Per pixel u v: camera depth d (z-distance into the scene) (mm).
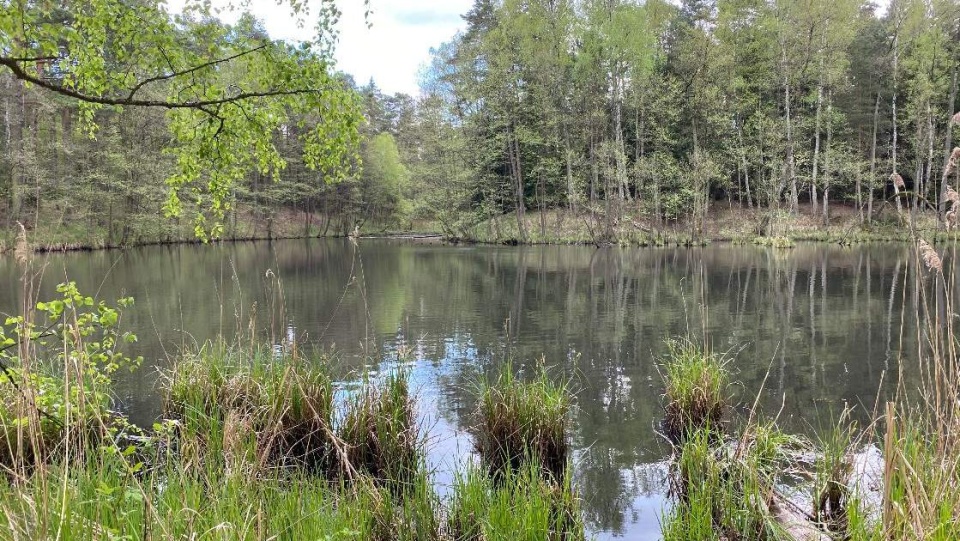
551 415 5379
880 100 35281
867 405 6801
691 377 6359
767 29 34031
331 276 20203
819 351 9547
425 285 18016
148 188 30922
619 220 34781
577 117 35156
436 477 4922
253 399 5480
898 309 12922
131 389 7469
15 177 24125
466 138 35812
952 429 2787
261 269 22391
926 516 2494
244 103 5719
